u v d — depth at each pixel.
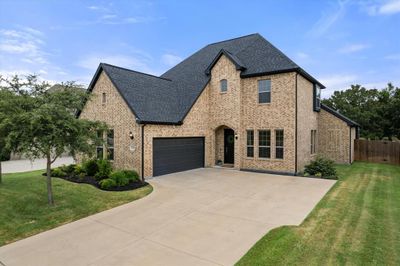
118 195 10.08
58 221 7.40
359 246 5.53
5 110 7.62
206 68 19.16
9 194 9.52
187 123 16.06
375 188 11.30
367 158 20.75
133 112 13.46
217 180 13.20
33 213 7.93
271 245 5.56
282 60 15.60
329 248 5.42
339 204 8.80
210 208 8.49
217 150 18.42
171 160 15.16
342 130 19.56
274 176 14.41
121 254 5.35
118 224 7.13
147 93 15.73
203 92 17.44
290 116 14.91
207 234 6.34
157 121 13.87
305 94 16.75
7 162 23.14
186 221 7.29
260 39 18.89
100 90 15.45
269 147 15.81
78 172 13.41
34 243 5.97
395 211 7.99
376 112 30.92
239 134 16.62
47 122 7.74
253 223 7.07
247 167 16.55
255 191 10.82
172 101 16.83
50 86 8.80
